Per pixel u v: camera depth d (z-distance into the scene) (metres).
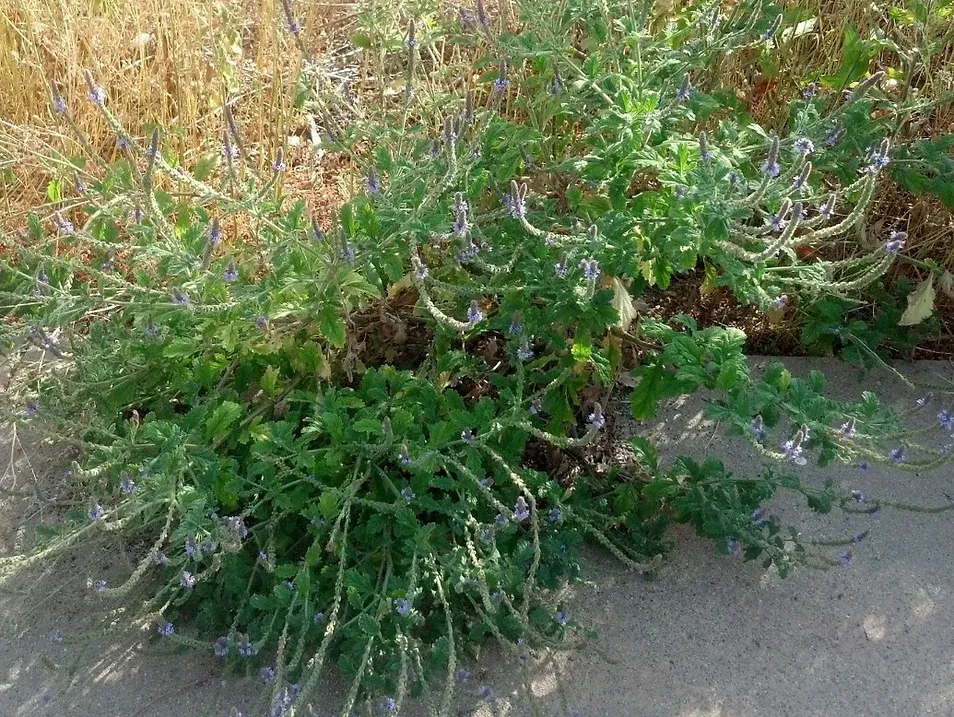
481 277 3.12
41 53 3.98
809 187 2.85
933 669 2.56
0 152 3.56
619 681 2.54
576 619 2.69
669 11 3.52
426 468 2.58
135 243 3.08
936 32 3.65
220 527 2.34
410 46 2.93
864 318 3.62
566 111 3.14
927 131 3.67
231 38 4.05
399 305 3.29
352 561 2.63
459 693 2.50
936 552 2.87
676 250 2.68
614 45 3.18
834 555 2.86
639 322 3.30
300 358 2.95
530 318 2.81
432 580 2.54
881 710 2.47
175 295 2.59
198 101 4.02
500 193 3.14
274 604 2.45
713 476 2.77
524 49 3.07
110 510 2.58
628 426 3.23
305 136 4.26
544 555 2.63
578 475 3.06
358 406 2.78
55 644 2.63
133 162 3.09
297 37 3.24
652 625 2.68
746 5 3.31
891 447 3.14
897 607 2.72
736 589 2.78
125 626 2.45
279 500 2.61
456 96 3.39
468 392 3.30
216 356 2.90
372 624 2.35
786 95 3.79
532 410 2.85
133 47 4.08
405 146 3.24
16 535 2.91
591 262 2.51
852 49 3.33
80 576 2.80
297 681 2.48
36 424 2.91
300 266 2.84
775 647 2.63
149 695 2.51
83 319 3.53
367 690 2.39
